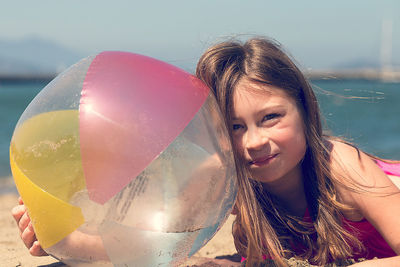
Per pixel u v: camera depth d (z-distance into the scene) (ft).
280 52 6.39
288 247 7.16
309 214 6.93
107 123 5.13
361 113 79.36
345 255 6.68
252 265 6.70
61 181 5.21
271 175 6.08
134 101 5.26
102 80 5.44
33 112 5.74
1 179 22.70
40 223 5.55
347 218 6.73
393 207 6.06
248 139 5.98
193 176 5.26
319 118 6.75
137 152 5.07
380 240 7.11
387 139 40.60
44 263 7.92
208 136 5.52
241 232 7.39
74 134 5.18
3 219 12.13
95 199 5.10
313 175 6.66
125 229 5.17
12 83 350.02
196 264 8.02
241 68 6.09
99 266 5.52
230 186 5.78
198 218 5.41
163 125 5.21
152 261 5.42
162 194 5.12
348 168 6.38
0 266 7.76
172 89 5.53
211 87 6.38
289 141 6.06
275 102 5.98
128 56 5.90
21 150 5.63
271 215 7.08
